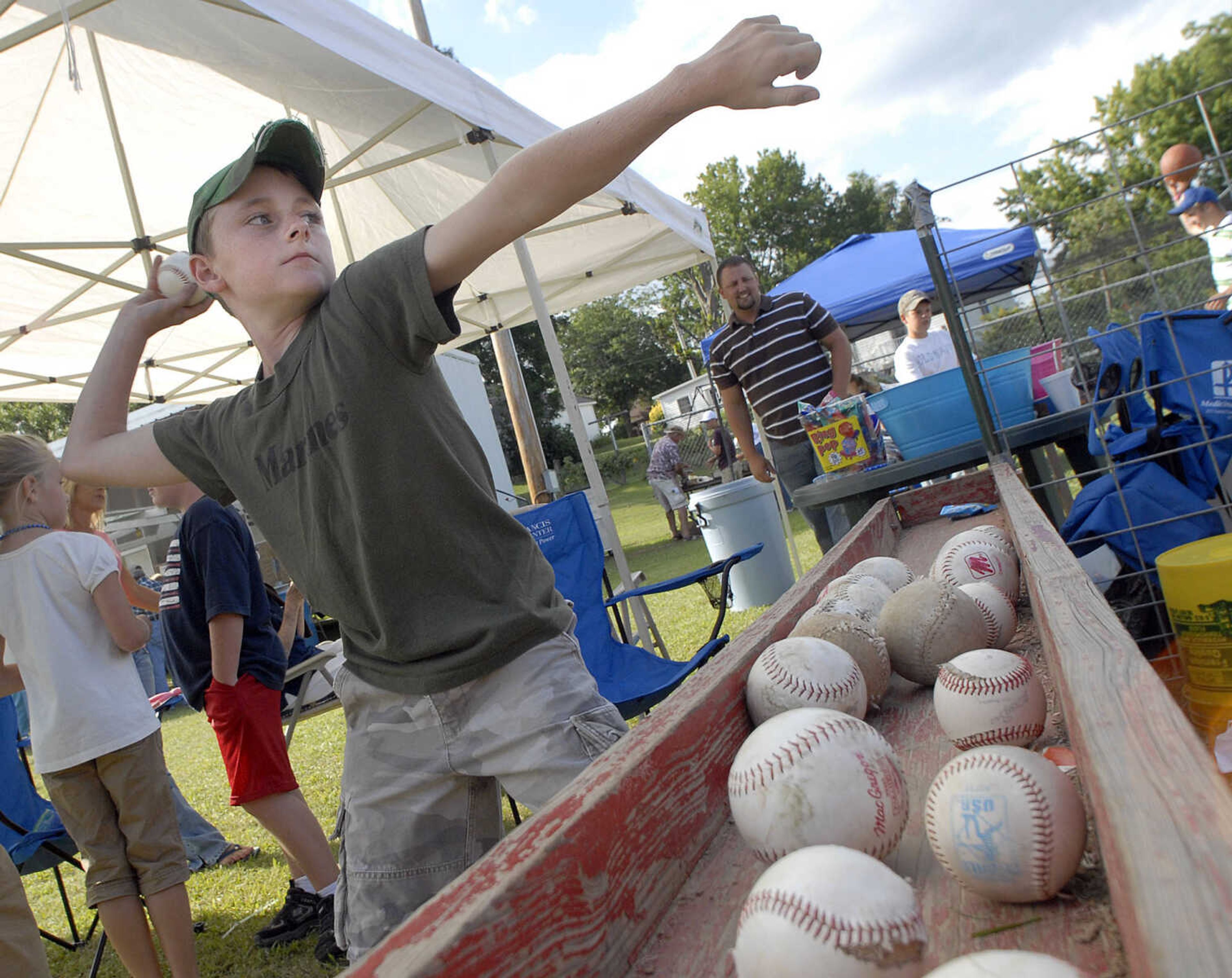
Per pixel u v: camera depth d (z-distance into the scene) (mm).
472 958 647
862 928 747
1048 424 3113
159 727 2725
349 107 4574
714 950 888
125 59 4234
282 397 1593
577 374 49938
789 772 1024
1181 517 2559
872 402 3520
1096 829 719
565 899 772
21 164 4496
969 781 933
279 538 1717
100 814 2605
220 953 3053
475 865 767
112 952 3365
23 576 2562
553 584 1738
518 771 1563
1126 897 535
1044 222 2760
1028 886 878
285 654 3170
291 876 3658
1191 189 3506
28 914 2217
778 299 4906
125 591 3451
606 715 1606
